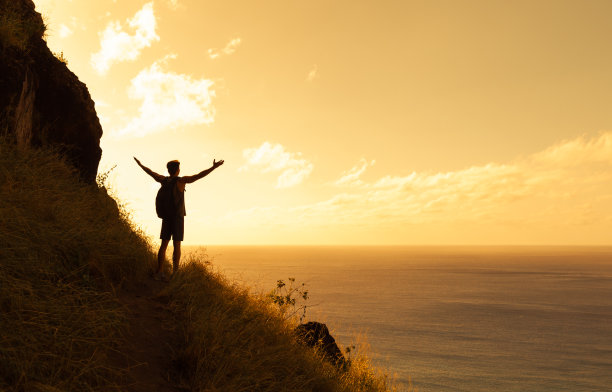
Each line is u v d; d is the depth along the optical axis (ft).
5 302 10.02
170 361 12.82
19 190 14.80
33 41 22.89
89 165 25.59
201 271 21.25
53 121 23.20
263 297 22.63
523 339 386.52
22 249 11.84
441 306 591.78
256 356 14.88
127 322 13.55
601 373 280.10
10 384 8.45
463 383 243.40
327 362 20.71
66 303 11.41
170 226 19.65
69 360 9.70
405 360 289.53
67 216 15.87
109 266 16.26
